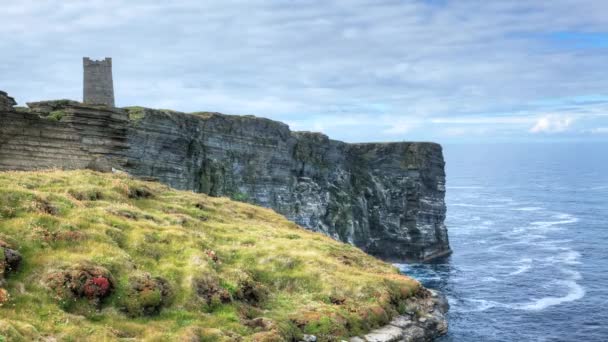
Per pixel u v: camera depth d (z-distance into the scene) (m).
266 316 33.06
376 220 177.50
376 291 39.62
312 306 35.72
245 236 48.09
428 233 176.50
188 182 122.69
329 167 169.75
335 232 161.12
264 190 144.38
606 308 98.81
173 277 33.09
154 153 113.38
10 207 34.69
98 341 24.09
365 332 35.25
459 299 107.06
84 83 82.38
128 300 29.16
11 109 56.91
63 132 59.56
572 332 83.94
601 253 159.88
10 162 55.28
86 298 28.09
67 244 32.56
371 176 182.38
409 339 36.50
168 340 26.38
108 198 48.00
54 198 40.00
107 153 66.50
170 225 44.25
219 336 27.75
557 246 174.50
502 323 88.56
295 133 164.12
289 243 48.06
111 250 33.09
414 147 182.50
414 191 179.50
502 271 137.38
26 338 21.89
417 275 136.75
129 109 113.44
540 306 100.50
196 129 128.88
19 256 28.91
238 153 139.00
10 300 25.55
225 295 32.94
